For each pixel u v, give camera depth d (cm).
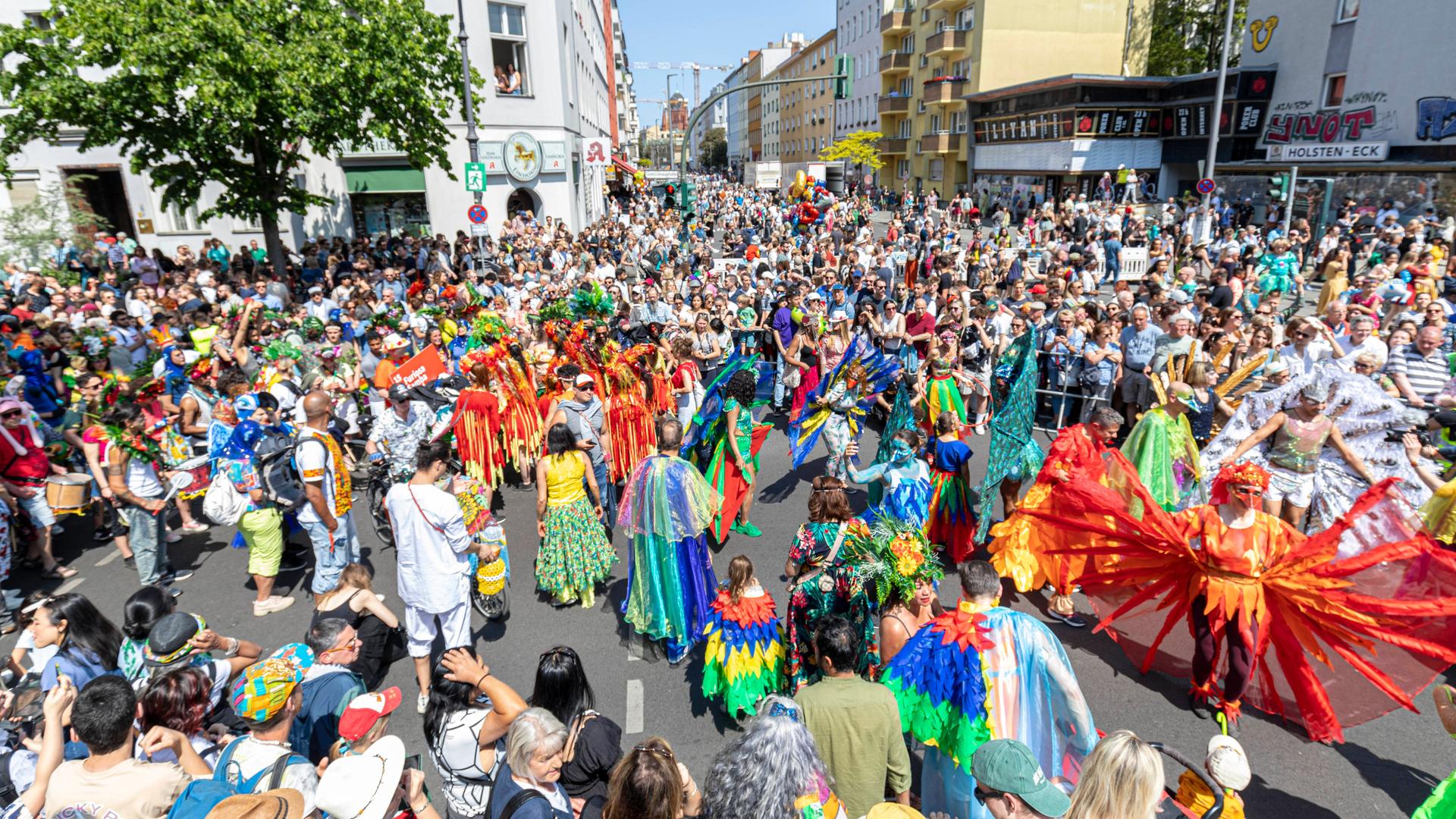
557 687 365
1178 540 507
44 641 452
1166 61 4425
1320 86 2753
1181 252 2075
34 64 1619
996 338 1126
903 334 1161
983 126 4500
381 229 2775
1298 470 657
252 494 655
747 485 784
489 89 2681
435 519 526
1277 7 2928
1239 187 2902
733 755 288
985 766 295
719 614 505
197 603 709
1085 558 591
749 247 2123
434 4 2561
